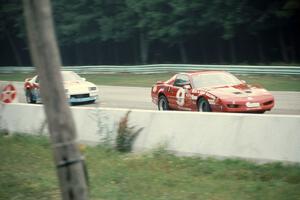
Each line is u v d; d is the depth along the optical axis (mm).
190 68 84750
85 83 54812
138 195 17844
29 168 23984
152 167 21859
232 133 21828
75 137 11570
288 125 20078
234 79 38781
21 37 150250
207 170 20453
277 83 65438
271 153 20281
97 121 28156
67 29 133625
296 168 19078
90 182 20047
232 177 19297
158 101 43219
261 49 114625
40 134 32094
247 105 34281
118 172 21438
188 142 23344
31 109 33719
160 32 113000
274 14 100125
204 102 36312
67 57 156750
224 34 105875
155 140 24719
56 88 11211
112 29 127938
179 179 19609
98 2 127812
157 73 91250
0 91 42719
